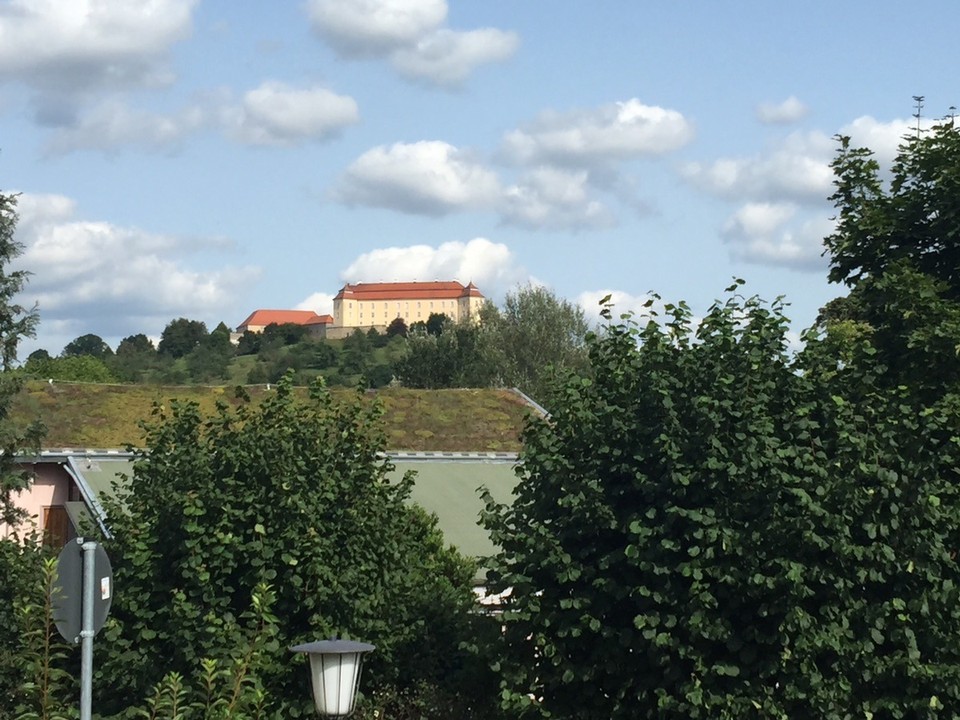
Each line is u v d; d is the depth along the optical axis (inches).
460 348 2583.7
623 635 439.2
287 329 5201.8
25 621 458.9
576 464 457.1
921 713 431.8
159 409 538.6
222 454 502.6
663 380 446.6
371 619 512.4
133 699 491.8
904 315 514.6
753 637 426.6
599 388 473.1
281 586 492.4
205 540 483.5
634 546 429.4
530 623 458.6
